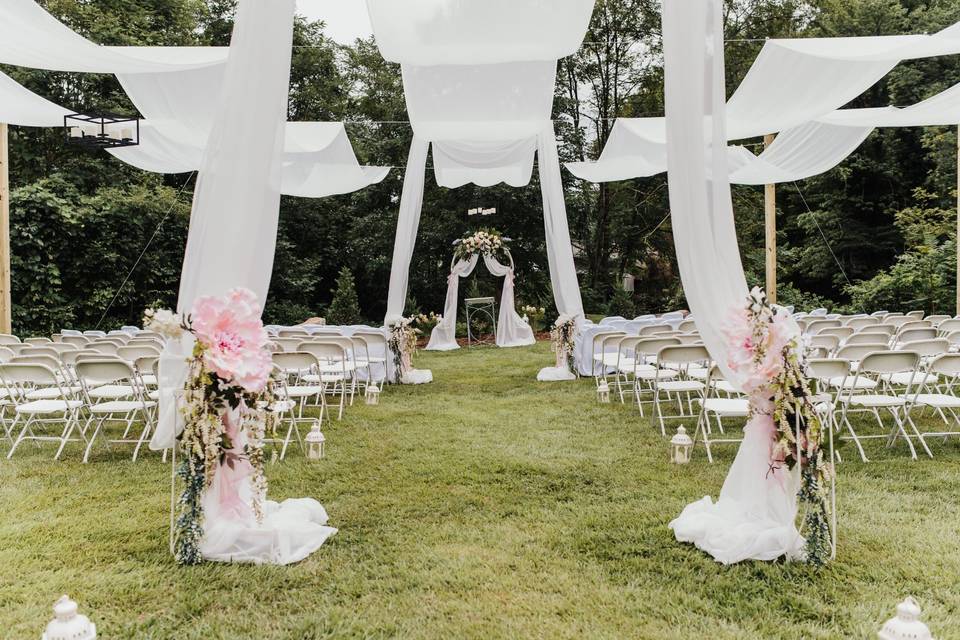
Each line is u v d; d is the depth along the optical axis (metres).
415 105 6.79
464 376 9.00
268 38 3.11
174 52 5.53
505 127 7.29
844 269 16.80
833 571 2.80
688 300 3.19
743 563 2.91
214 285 3.05
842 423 4.78
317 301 18.62
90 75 13.38
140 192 13.55
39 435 5.50
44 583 2.77
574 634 2.36
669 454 4.70
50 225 12.23
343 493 3.94
